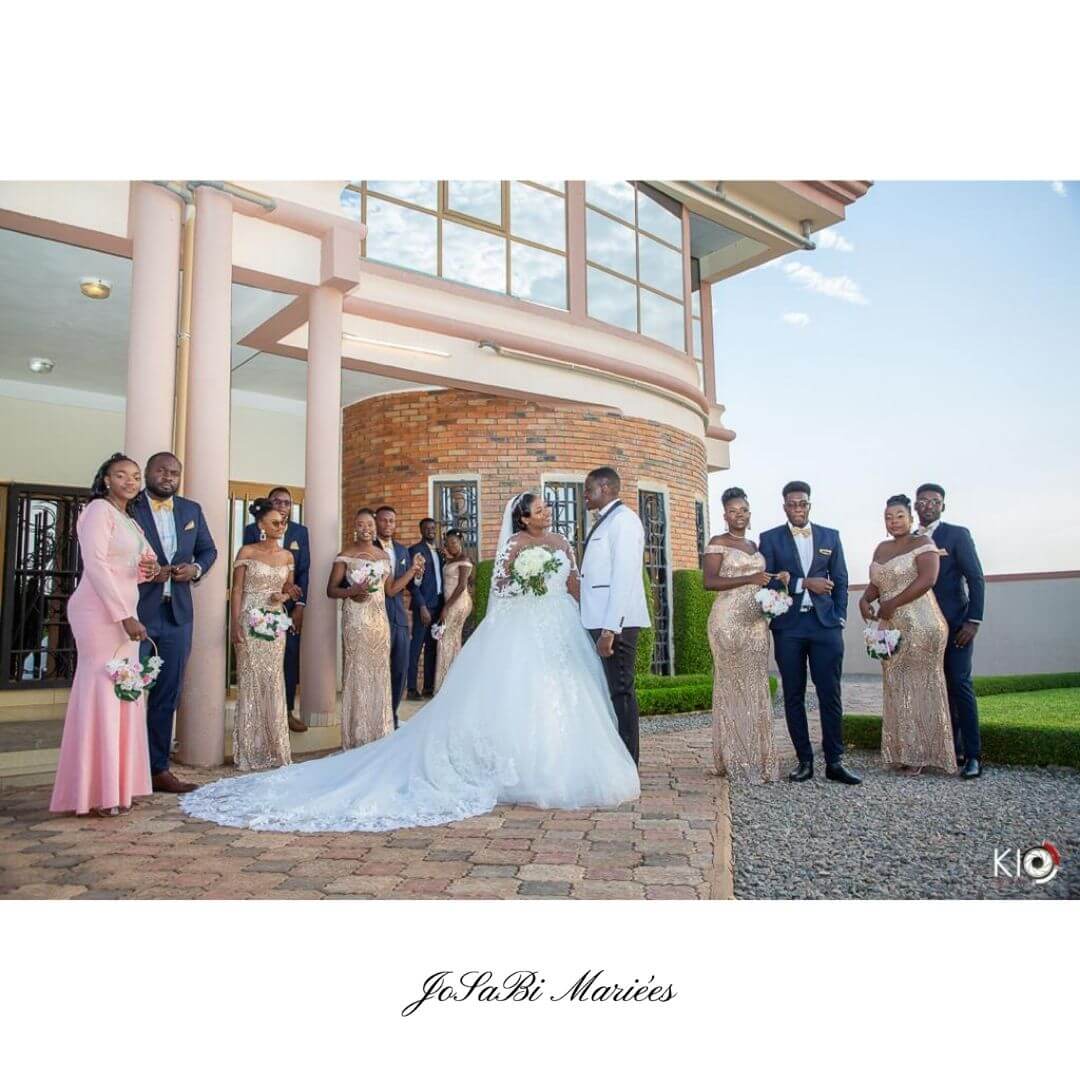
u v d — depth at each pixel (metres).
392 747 5.04
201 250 6.21
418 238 9.48
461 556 9.31
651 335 12.23
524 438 10.48
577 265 10.93
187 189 6.07
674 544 11.67
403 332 9.09
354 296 8.64
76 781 4.35
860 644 16.52
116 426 10.33
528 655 4.83
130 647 4.59
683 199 12.92
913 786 5.20
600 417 10.89
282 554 6.11
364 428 10.84
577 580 5.32
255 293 7.69
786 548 5.58
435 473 10.35
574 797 4.53
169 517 5.40
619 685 5.24
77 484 10.02
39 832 4.09
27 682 9.67
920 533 5.84
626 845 3.79
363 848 3.76
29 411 9.78
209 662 6.04
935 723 5.57
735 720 5.43
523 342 9.90
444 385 9.70
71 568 10.05
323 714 6.99
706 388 15.73
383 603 6.54
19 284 7.22
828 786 5.21
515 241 10.38
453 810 4.37
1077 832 4.01
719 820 4.27
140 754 4.64
